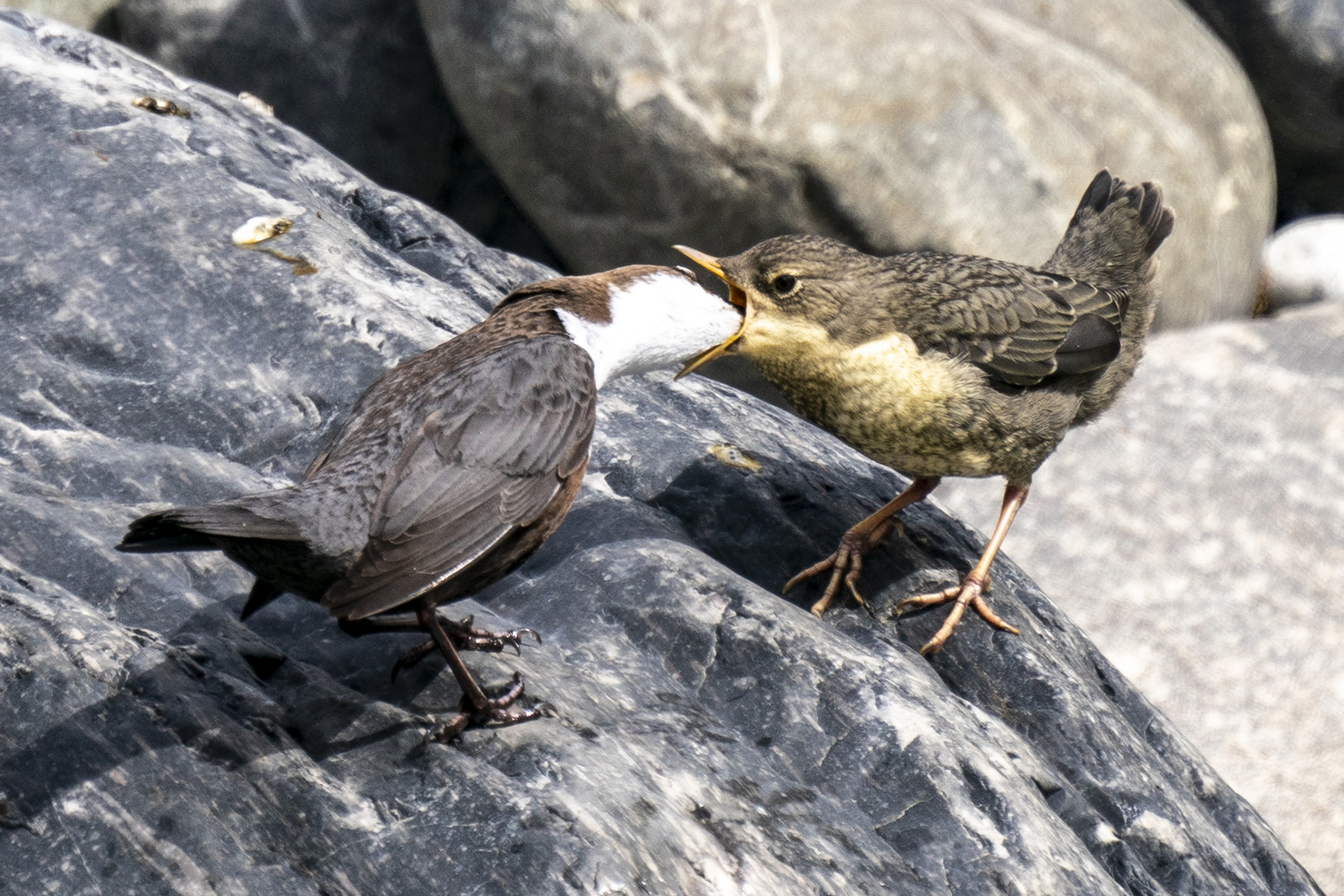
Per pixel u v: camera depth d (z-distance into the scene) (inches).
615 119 629.0
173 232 331.9
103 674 218.5
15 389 299.6
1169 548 573.3
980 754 257.9
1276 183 835.4
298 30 698.8
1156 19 737.6
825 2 644.1
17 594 229.0
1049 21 713.0
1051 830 250.4
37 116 354.0
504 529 227.3
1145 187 374.6
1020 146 656.4
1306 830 488.7
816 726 257.9
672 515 318.0
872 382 322.3
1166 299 708.7
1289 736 513.7
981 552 352.8
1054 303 337.1
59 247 323.9
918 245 648.4
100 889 195.8
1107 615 546.3
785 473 340.5
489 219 745.0
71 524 255.4
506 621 275.4
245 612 234.4
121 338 311.3
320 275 330.0
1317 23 780.6
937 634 305.3
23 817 201.2
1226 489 602.5
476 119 661.9
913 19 655.8
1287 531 585.0
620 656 264.5
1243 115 745.6
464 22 647.1
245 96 417.1
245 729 217.2
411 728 225.3
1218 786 325.4
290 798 209.5
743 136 625.3
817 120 629.9
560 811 209.9
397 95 713.6
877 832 243.1
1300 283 786.8
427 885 201.0
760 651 267.4
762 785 239.0
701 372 663.8
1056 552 569.3
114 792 204.1
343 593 207.8
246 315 319.3
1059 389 343.3
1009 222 652.7
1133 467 610.5
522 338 249.1
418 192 729.0
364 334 318.0
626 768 226.8
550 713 235.1
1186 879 275.4
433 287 353.7
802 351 320.2
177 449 293.0
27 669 215.8
